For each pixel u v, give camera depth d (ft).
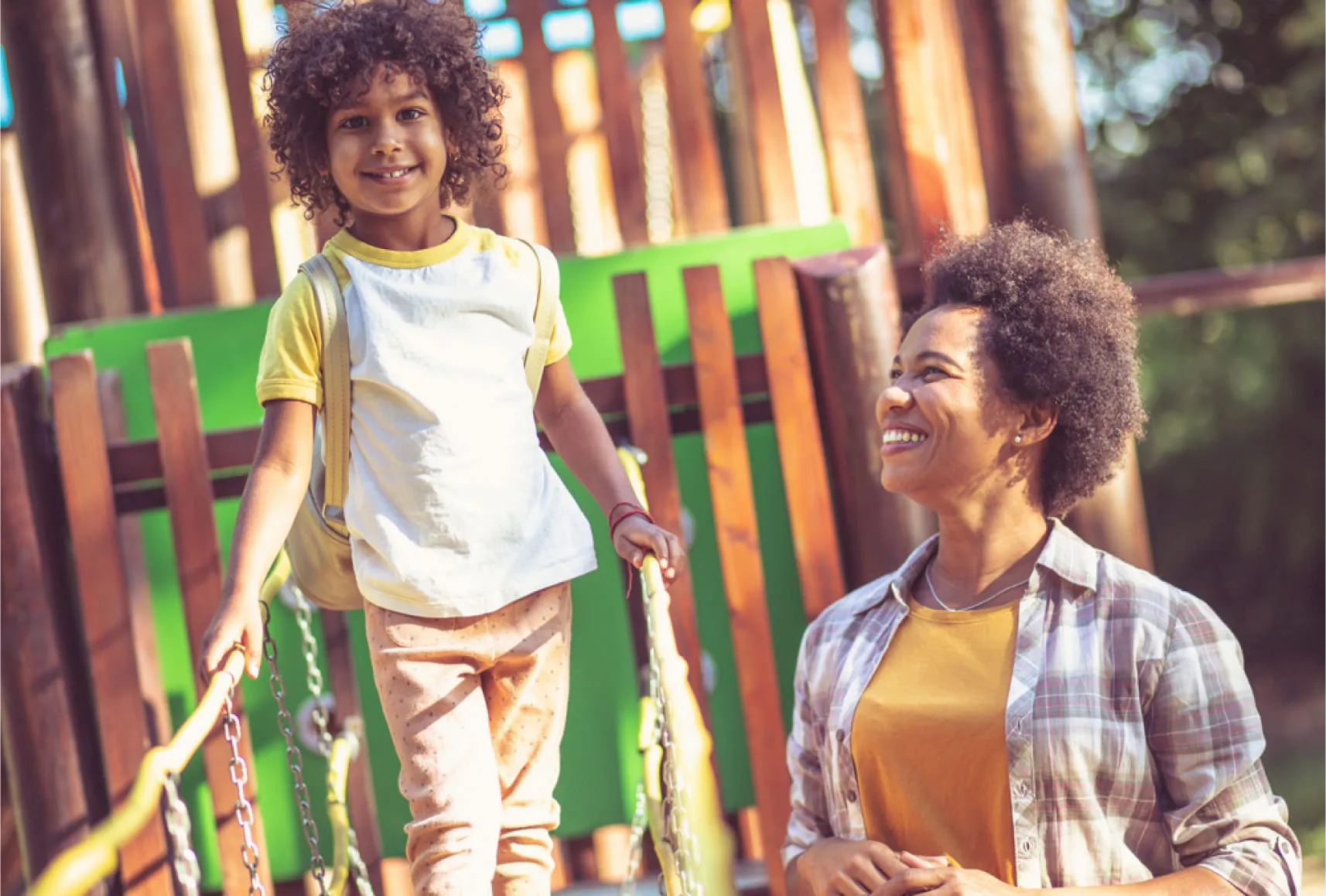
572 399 8.14
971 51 13.15
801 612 12.10
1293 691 36.24
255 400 12.10
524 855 7.54
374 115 7.27
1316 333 33.35
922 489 7.47
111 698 10.75
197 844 11.50
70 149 12.72
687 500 12.30
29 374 11.20
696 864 7.26
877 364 11.35
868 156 13.46
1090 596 7.05
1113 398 7.44
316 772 11.64
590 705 11.96
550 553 7.53
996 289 7.51
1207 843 6.84
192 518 10.93
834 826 7.57
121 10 14.42
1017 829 6.75
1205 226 35.32
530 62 14.34
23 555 10.71
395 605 7.29
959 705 6.98
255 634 6.70
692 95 14.12
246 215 12.82
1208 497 36.68
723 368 11.47
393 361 7.25
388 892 11.91
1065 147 12.96
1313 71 33.58
